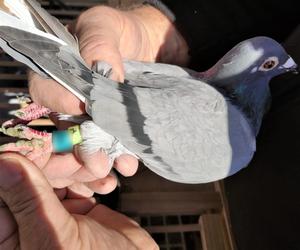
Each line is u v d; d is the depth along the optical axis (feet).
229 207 1.38
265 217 1.15
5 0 0.85
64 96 0.96
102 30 1.09
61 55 0.89
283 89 1.18
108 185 1.17
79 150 1.02
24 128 0.99
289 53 1.18
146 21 1.42
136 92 1.00
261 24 1.33
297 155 1.06
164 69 1.17
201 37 1.41
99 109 0.95
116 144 1.06
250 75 1.13
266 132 1.21
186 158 1.07
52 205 0.88
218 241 1.37
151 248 1.08
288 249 1.05
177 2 1.44
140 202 1.44
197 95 1.06
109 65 1.00
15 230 0.88
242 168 1.24
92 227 0.99
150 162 1.09
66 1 1.90
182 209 1.44
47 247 0.85
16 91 1.49
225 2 1.37
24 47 0.83
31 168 0.88
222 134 1.08
